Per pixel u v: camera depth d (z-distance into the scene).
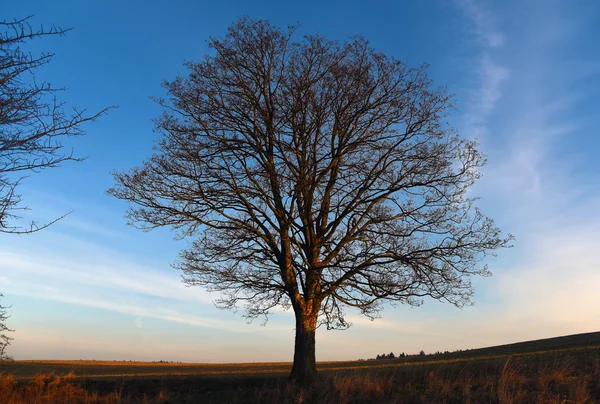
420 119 16.92
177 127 16.84
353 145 17.28
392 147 17.36
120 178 16.44
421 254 16.55
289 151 17.59
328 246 17.59
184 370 33.09
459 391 13.27
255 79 17.53
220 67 17.23
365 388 13.97
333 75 16.89
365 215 17.25
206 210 17.03
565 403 11.59
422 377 15.70
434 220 16.70
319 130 17.61
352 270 16.55
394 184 17.08
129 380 18.33
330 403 12.95
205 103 17.02
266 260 17.56
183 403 14.96
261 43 17.27
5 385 14.90
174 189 16.61
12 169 7.62
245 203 17.19
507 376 13.77
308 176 17.52
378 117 17.20
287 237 17.42
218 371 29.53
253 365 45.56
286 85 16.91
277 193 17.42
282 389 14.92
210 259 17.19
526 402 11.80
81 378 18.03
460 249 16.23
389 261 16.58
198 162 16.50
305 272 17.22
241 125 17.50
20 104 7.45
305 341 16.73
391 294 16.33
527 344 44.41
